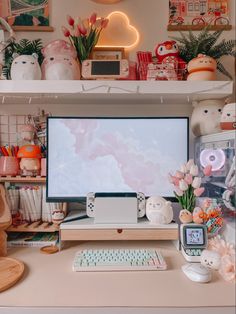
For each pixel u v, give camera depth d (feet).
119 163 3.56
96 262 2.77
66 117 3.55
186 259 2.93
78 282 2.47
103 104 4.10
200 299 2.20
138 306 2.10
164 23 4.07
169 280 2.52
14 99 3.79
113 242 3.52
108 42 4.07
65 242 3.51
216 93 3.33
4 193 3.40
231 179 3.05
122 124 3.56
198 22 4.07
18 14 4.04
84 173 3.55
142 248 3.28
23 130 3.84
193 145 4.05
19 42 3.90
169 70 3.40
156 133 3.56
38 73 3.35
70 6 4.06
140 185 3.55
